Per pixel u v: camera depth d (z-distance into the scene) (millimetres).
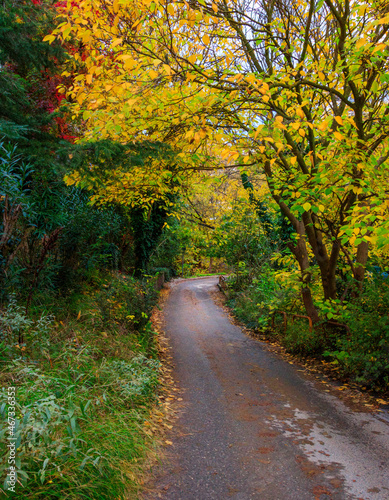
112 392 4414
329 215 8266
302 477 3467
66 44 8219
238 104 6648
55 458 2631
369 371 5898
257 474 3518
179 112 5684
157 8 4461
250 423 4789
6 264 4902
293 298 11195
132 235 15641
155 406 5105
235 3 7355
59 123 8773
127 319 7484
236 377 6941
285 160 7871
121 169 5883
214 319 14227
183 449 4027
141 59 5141
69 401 3094
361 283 8016
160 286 22438
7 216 4895
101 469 2693
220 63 7211
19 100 7328
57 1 8383
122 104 4793
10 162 5305
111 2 4688
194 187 9023
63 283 7422
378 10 5922
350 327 6602
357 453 3959
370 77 6227
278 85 5770
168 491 3195
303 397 5816
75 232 7750
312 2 6098
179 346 9477
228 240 17281
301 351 8469
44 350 4324
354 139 5684
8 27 6539
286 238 14492
